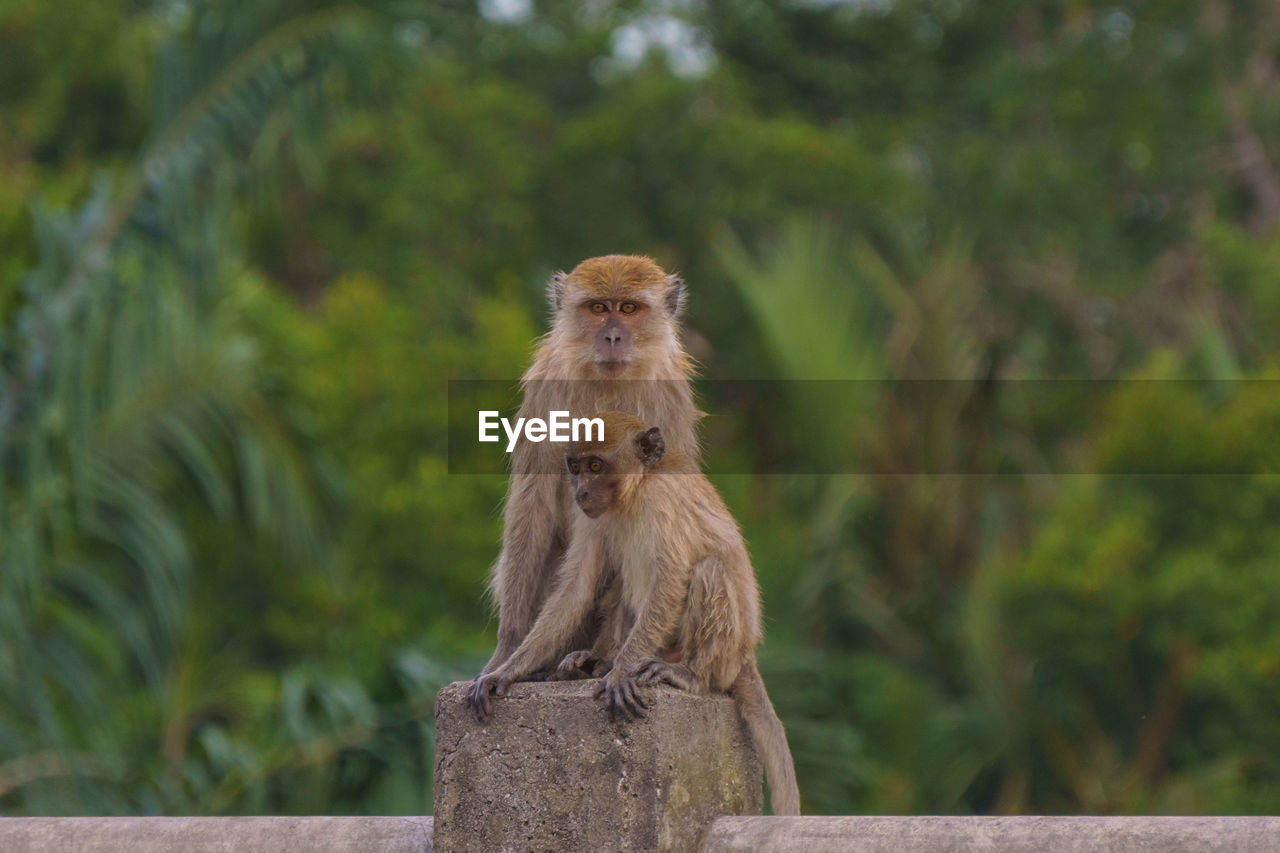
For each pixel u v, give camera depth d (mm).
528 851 6445
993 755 22062
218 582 19969
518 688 6598
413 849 6746
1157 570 21594
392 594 21453
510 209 30922
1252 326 28234
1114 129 34188
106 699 15188
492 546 22094
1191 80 34500
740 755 7215
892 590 23266
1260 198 34375
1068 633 21297
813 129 32188
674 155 30812
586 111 33844
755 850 6434
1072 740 22141
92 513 14852
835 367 21719
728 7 37250
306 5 16172
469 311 28594
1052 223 32750
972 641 21906
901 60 37281
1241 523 21984
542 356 8617
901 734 21266
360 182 30328
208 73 15945
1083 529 21984
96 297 14344
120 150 28000
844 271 23391
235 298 18297
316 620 20609
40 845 6980
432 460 22359
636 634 7293
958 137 35469
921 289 23250
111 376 14828
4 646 13852
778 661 19672
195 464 15648
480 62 35688
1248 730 21344
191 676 18141
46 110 27422
